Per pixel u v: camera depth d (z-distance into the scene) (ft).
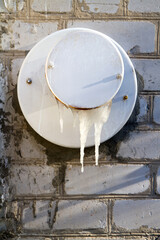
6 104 4.33
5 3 4.29
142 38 4.37
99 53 3.93
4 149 4.36
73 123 4.12
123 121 4.19
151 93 4.40
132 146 4.42
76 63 3.92
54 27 4.33
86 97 3.92
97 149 4.13
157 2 4.36
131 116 4.40
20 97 4.12
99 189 4.42
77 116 4.09
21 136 4.36
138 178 4.43
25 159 4.37
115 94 3.96
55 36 4.10
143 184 4.44
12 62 4.32
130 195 4.44
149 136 4.42
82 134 4.07
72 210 4.42
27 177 4.39
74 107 3.92
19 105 4.33
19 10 4.30
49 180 4.39
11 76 4.32
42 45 4.10
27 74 4.10
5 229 4.40
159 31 4.37
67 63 3.91
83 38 3.92
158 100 4.41
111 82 3.93
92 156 4.39
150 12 4.36
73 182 4.40
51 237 4.42
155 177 4.44
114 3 4.33
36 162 4.38
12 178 4.38
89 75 3.92
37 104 4.12
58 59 3.91
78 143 4.18
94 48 3.92
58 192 4.41
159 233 4.46
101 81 3.92
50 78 3.91
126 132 4.41
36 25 4.32
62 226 4.42
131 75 4.14
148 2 4.35
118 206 4.44
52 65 3.90
